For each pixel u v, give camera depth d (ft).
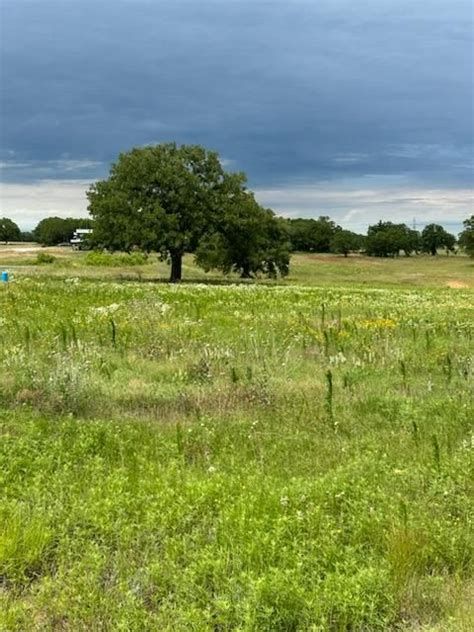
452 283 243.60
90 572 14.93
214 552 15.72
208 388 32.78
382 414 29.60
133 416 28.55
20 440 23.53
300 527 16.90
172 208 167.73
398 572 14.85
